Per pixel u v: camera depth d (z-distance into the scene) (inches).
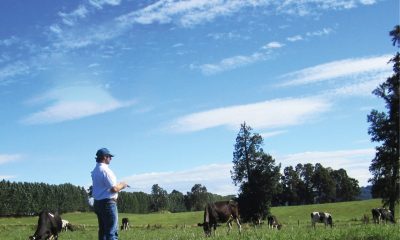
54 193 6604.3
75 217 5423.2
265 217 3400.6
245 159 3452.3
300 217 3666.3
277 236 601.0
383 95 2080.5
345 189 6609.3
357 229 614.2
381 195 2225.6
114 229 420.8
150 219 4256.9
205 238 707.4
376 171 2234.3
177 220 4092.0
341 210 3870.6
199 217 4291.3
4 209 5876.0
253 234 650.2
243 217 3395.7
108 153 432.1
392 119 2097.7
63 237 1457.9
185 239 790.5
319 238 564.1
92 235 1572.3
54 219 873.5
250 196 3380.9
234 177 3454.7
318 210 3986.2
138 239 1217.4
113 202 419.5
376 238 543.5
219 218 1162.6
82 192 7106.3
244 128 3459.6
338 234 579.8
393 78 1991.9
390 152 2146.9
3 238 1403.8
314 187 6382.9
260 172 3390.7
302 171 6437.0
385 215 1952.5
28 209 6166.3
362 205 4015.8
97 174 420.5
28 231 1935.3
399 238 527.5
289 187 6289.4
